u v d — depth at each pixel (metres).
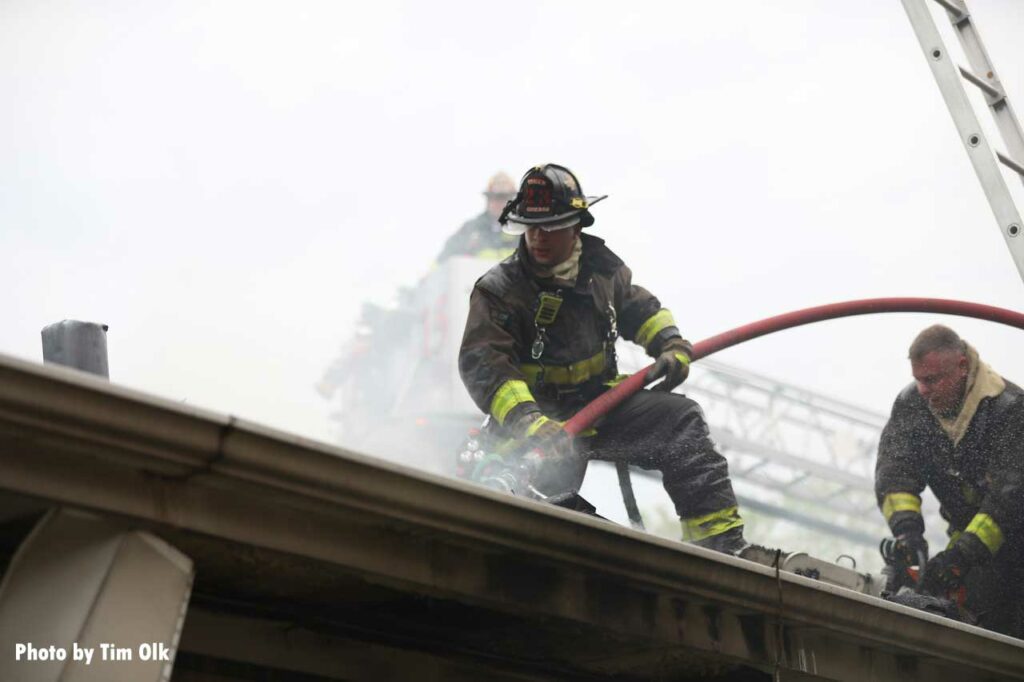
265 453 2.72
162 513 2.69
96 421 2.52
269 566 3.07
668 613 3.68
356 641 3.55
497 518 3.14
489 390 4.94
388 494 2.92
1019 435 6.56
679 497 5.28
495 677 3.86
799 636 4.04
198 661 3.23
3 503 2.65
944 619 4.28
